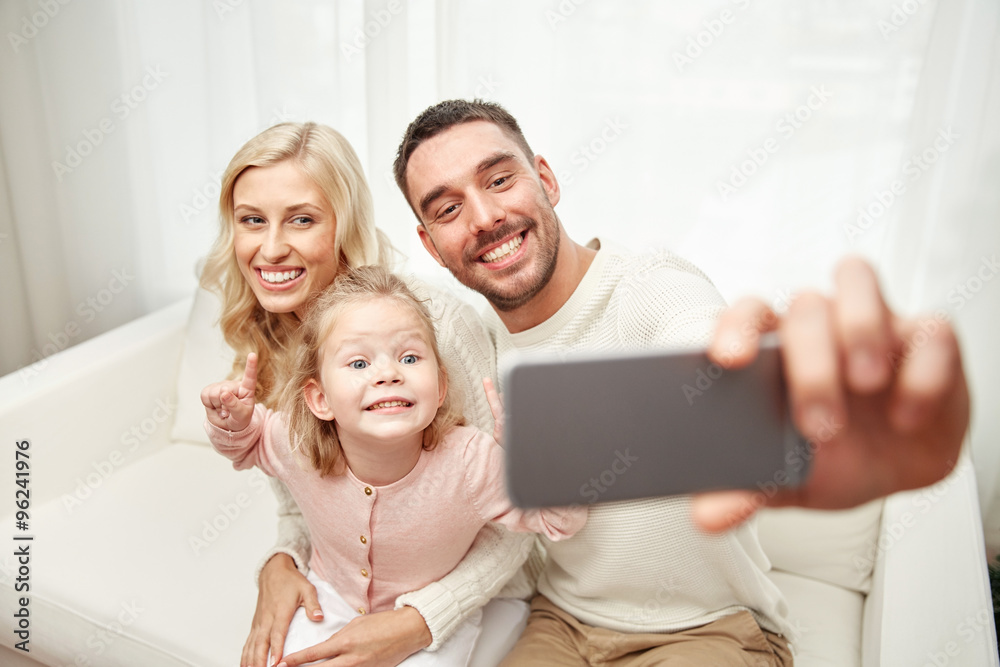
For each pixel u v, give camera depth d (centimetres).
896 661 86
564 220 173
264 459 106
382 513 98
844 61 146
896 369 35
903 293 150
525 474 41
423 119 106
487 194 103
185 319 178
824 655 110
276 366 126
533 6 161
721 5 151
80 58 196
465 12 164
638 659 104
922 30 140
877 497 38
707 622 106
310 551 119
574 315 106
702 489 40
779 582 125
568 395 41
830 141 151
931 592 99
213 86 190
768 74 152
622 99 162
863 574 123
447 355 111
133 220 208
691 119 159
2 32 192
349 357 92
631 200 168
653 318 93
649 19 156
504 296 106
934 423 36
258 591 120
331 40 179
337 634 97
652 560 101
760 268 163
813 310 36
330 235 118
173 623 117
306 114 185
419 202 108
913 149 143
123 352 162
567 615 114
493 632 114
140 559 132
